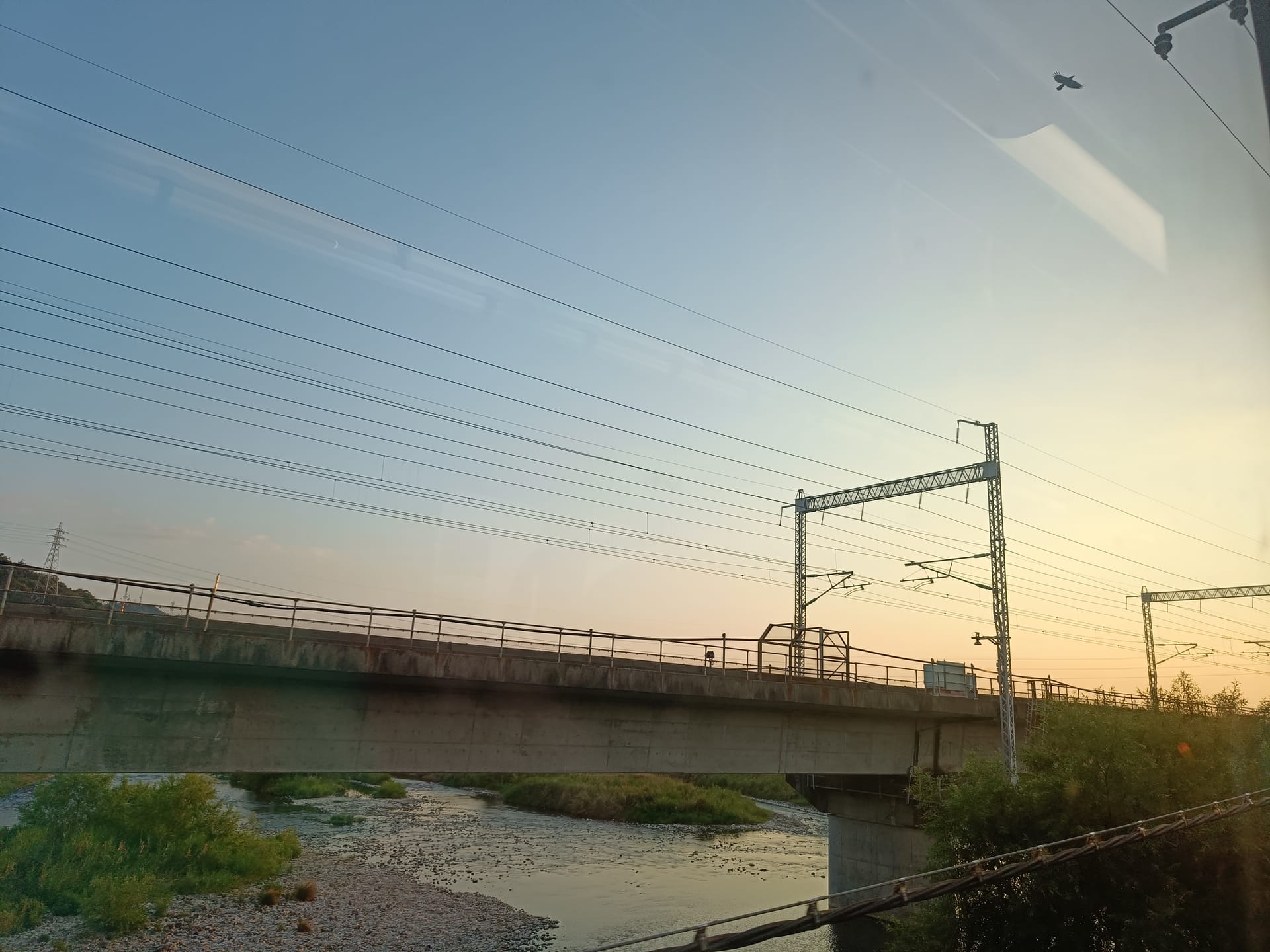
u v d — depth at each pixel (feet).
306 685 76.95
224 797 211.20
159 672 70.23
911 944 71.15
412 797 232.73
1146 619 181.27
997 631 109.09
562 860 153.99
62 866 102.58
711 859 163.63
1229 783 74.64
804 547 139.54
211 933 94.27
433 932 102.06
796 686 107.04
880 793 131.75
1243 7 32.81
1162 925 59.57
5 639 61.05
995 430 114.83
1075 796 68.85
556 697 90.89
